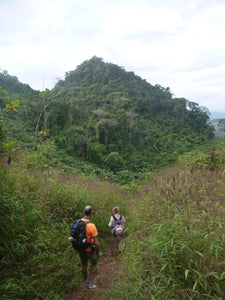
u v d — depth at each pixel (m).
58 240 3.78
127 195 8.73
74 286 3.08
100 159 52.41
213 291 2.09
